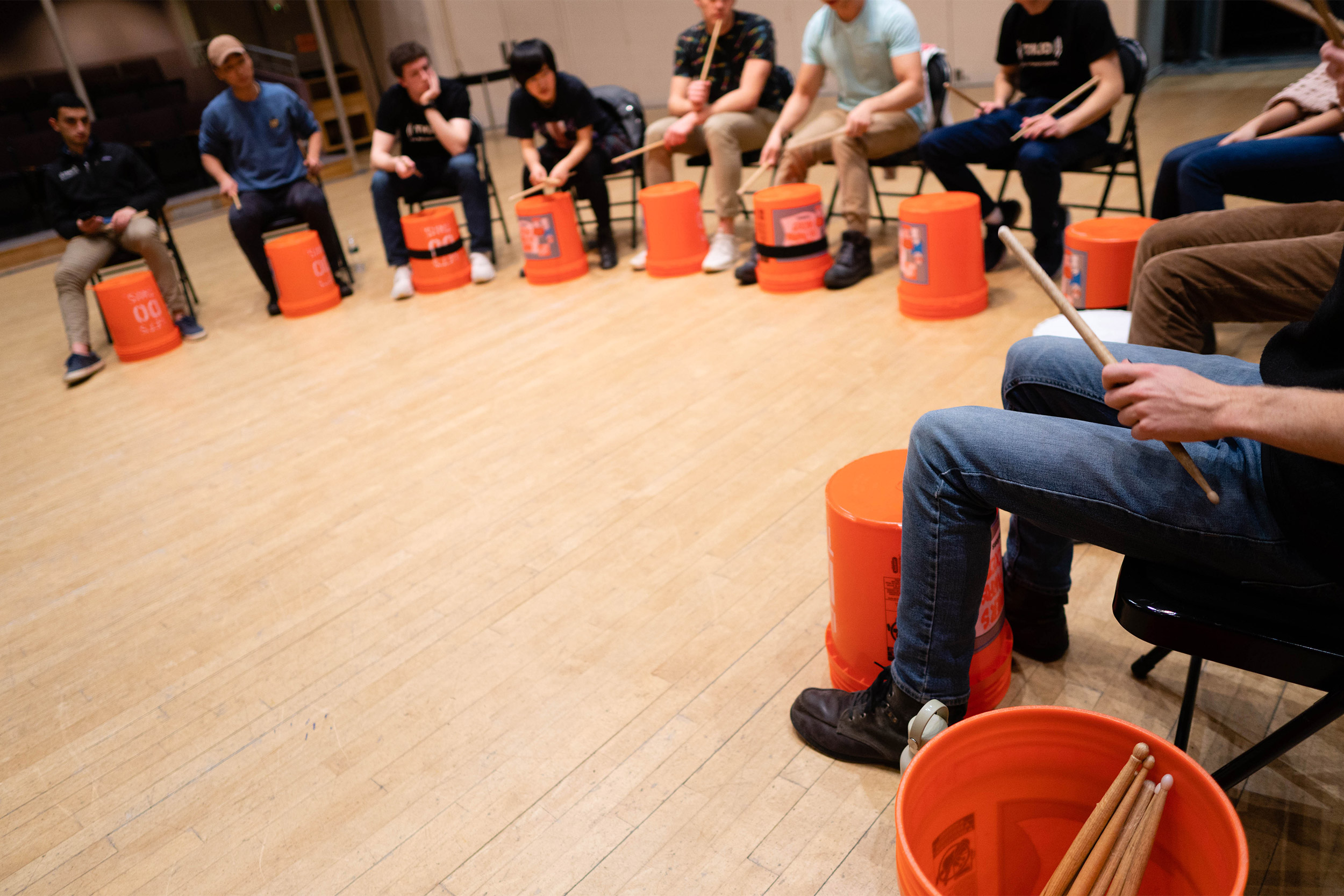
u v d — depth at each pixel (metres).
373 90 10.23
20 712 1.77
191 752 1.60
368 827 1.38
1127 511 1.00
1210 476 0.96
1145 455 1.00
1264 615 0.96
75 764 1.61
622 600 1.82
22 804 1.54
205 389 3.35
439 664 1.72
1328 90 2.28
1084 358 1.25
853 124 3.22
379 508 2.33
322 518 2.32
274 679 1.75
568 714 1.55
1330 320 0.90
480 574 1.99
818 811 1.30
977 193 3.25
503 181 6.59
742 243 4.12
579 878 1.25
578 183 4.04
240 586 2.08
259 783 1.51
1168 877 0.95
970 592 1.16
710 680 1.58
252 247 4.05
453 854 1.32
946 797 0.99
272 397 3.17
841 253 3.38
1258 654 0.95
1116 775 0.97
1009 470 1.06
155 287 3.78
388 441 2.70
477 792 1.42
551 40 9.15
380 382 3.16
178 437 2.96
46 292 5.37
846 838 1.25
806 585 1.78
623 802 1.36
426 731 1.56
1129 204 3.83
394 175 4.13
